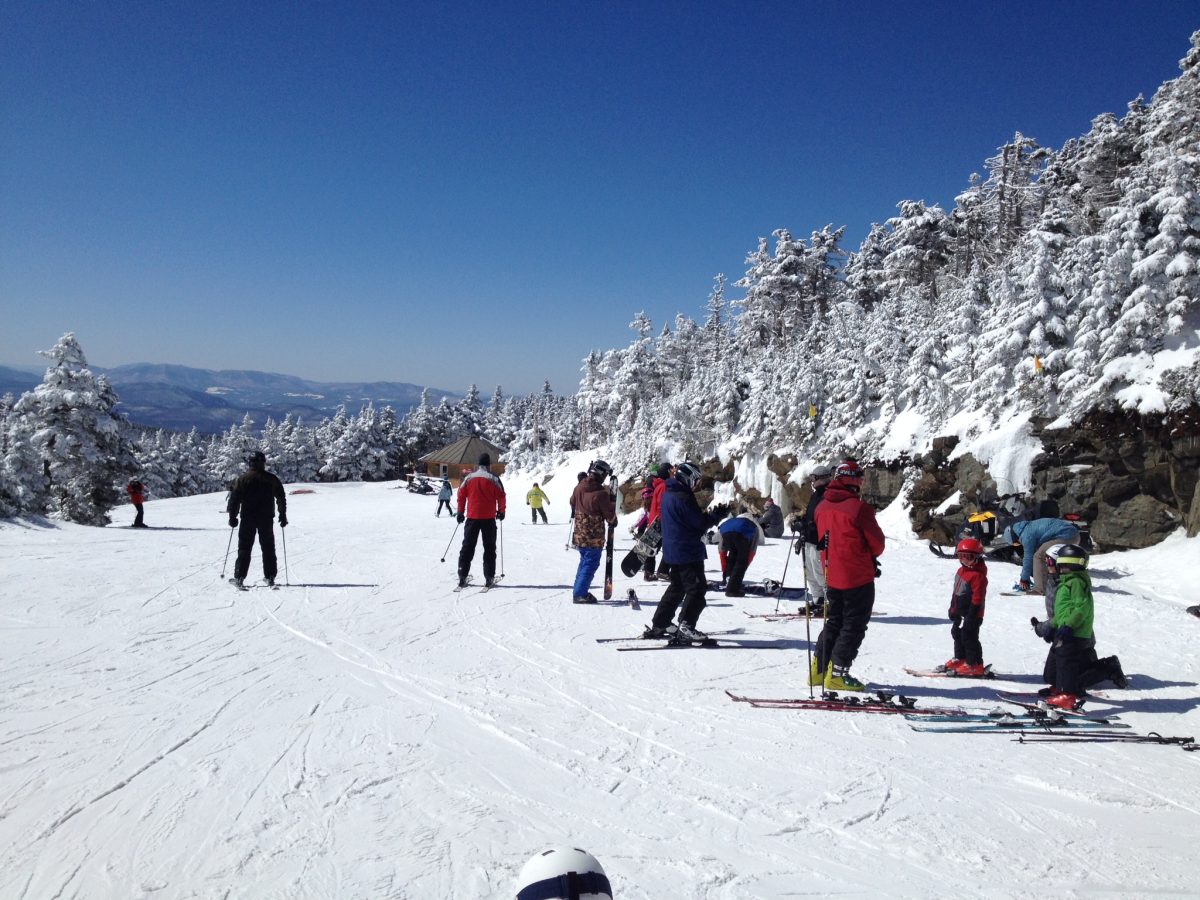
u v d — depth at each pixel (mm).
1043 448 17922
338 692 6109
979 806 4293
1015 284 20078
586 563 10445
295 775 4445
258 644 7621
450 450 64000
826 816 4117
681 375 62250
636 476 38938
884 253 49250
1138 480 16219
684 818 4047
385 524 25797
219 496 48906
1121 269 17391
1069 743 5355
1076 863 3658
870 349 25781
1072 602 6219
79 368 28547
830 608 6551
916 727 5609
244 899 3150
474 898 3184
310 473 90250
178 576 11859
